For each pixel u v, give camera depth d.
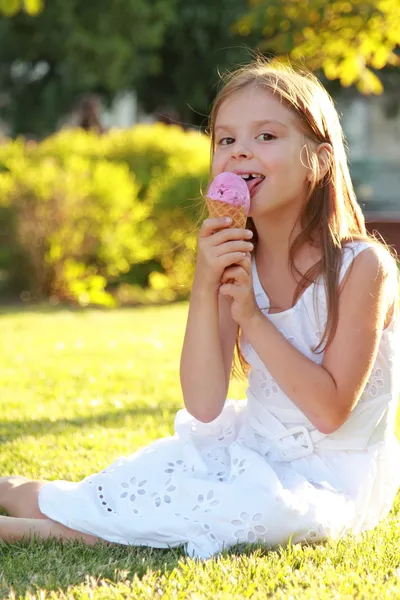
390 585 2.88
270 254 3.46
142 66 22.70
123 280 13.90
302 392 3.16
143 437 5.10
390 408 3.43
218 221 3.13
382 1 7.53
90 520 3.33
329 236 3.31
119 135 14.52
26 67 24.45
